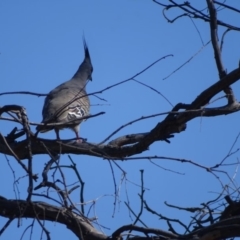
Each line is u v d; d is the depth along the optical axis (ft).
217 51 36.91
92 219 32.07
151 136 35.47
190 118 34.58
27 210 34.76
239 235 30.76
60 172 29.73
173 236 31.65
